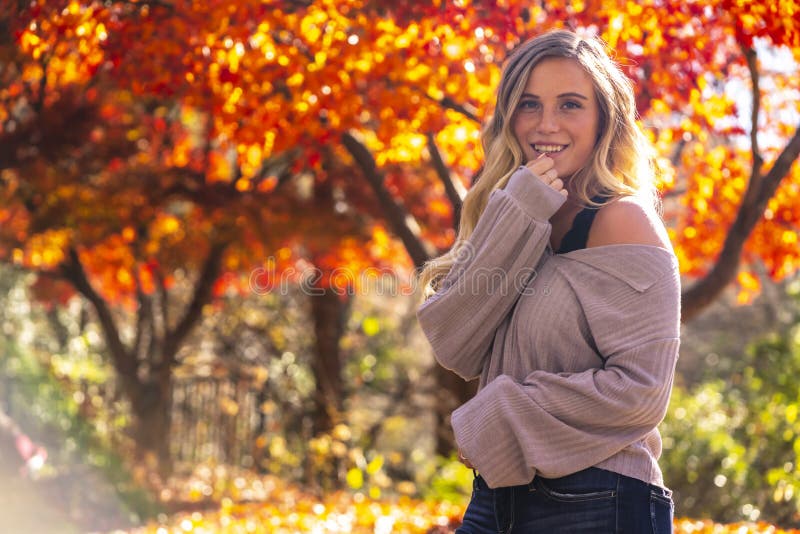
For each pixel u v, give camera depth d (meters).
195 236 13.05
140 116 12.05
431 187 12.10
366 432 15.02
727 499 8.66
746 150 7.55
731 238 6.70
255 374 15.98
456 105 6.41
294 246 14.03
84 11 6.20
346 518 6.48
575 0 5.77
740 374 11.38
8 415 9.36
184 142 12.63
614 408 1.99
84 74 7.19
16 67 8.73
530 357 2.14
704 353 18.12
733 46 6.88
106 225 11.95
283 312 17.58
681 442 9.00
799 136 6.51
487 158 2.45
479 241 2.22
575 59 2.28
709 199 7.68
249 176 12.16
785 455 8.90
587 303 2.08
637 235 2.10
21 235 12.67
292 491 10.62
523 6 5.74
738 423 9.53
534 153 2.32
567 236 2.20
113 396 15.52
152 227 13.52
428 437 19.39
